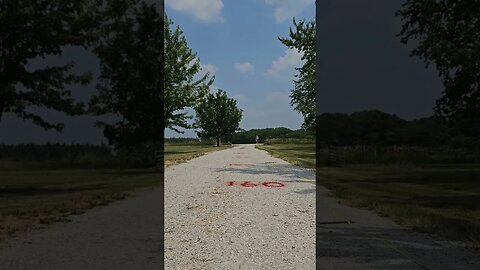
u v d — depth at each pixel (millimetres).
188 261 4578
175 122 23891
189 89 23875
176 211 7898
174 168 19922
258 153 38906
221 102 71688
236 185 12609
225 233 5988
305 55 22203
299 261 4617
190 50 23688
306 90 22078
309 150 36469
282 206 8500
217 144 72188
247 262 4578
